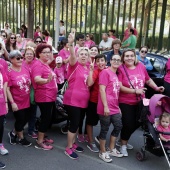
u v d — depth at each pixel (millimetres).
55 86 4453
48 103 4359
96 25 15203
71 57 4121
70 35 4145
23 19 20344
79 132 4891
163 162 4293
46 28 18172
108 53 6230
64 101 4277
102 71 4121
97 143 4859
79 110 4207
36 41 6664
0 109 3893
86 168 4004
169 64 5477
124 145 4484
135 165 4160
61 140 4938
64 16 16812
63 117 5078
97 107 4188
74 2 16219
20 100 4375
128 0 13539
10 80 4250
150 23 12812
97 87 4367
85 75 4203
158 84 6273
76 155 4289
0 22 23094
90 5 15414
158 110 4148
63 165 4062
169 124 4016
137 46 13219
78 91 4164
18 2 20719
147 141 4215
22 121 4523
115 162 4223
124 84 4293
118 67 4348
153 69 6531
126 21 13758
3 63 4148
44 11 18219
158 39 12383
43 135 4562
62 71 5957
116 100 4156
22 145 4648
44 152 4449
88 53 4305
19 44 7574
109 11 14445
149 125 4082
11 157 4238
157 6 12344
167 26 12109
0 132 4137
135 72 4336
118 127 4219
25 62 4766
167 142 3938
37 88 4336
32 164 4055
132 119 4309
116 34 14164
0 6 22781
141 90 4230
